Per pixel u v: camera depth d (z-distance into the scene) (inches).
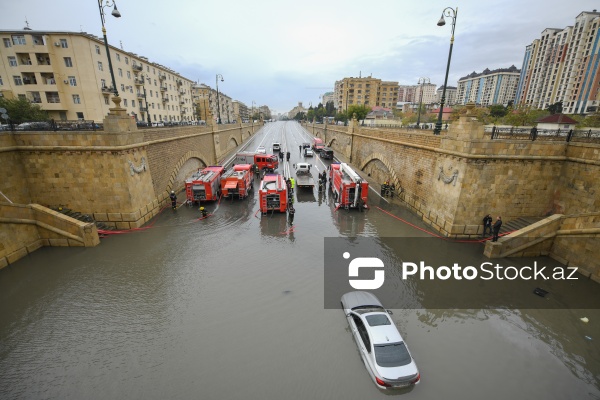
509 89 6053.2
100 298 549.3
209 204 1085.8
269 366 408.8
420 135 962.1
